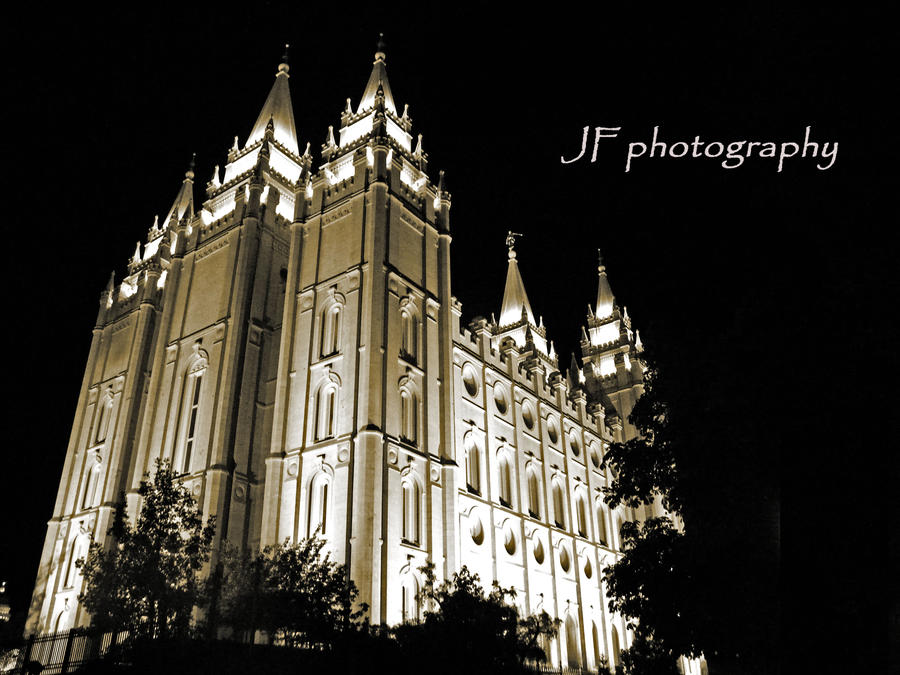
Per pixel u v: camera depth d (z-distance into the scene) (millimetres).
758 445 16250
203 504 42281
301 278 48125
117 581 29234
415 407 44406
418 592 38656
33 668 27484
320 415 42531
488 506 50906
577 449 67000
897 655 8719
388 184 47406
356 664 27031
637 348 85188
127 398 54969
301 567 30250
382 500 37719
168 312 54781
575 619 56875
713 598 20094
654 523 24500
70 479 57375
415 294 46844
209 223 56500
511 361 60562
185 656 26766
